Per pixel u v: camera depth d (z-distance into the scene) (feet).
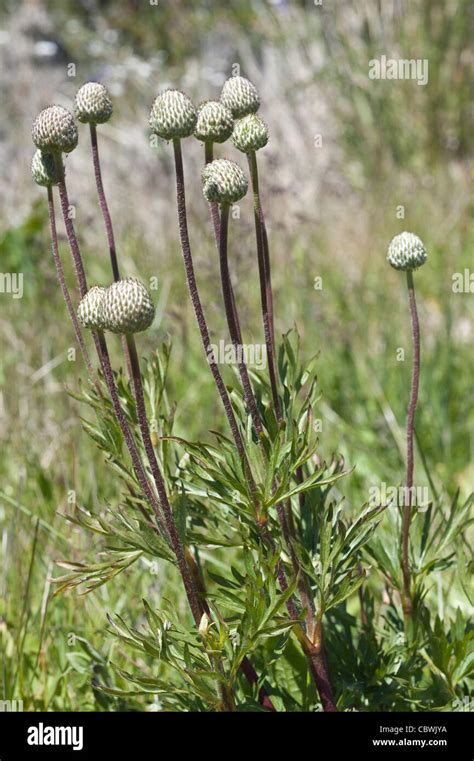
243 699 7.43
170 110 6.13
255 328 15.34
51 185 7.14
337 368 14.85
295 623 6.41
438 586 9.04
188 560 7.29
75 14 36.22
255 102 7.16
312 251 18.57
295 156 25.91
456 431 13.92
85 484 11.44
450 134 27.48
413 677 7.90
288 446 6.55
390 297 17.38
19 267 17.63
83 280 7.07
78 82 30.14
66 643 9.11
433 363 14.58
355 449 13.32
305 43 30.78
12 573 10.05
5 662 8.68
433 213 21.42
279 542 6.72
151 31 35.17
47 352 13.69
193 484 7.24
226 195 6.42
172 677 8.43
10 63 29.22
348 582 6.77
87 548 9.48
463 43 27.91
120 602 9.35
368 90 28.12
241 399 7.27
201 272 15.17
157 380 7.73
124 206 20.43
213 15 34.65
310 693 7.60
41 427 12.35
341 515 8.07
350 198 24.32
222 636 6.42
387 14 28.99
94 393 7.59
